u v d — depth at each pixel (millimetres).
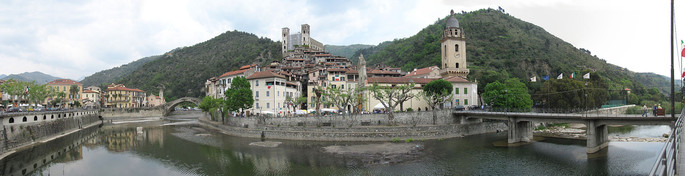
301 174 47406
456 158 56312
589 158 55906
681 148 19734
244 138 79875
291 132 77188
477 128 86750
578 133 85938
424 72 132500
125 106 189375
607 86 135375
